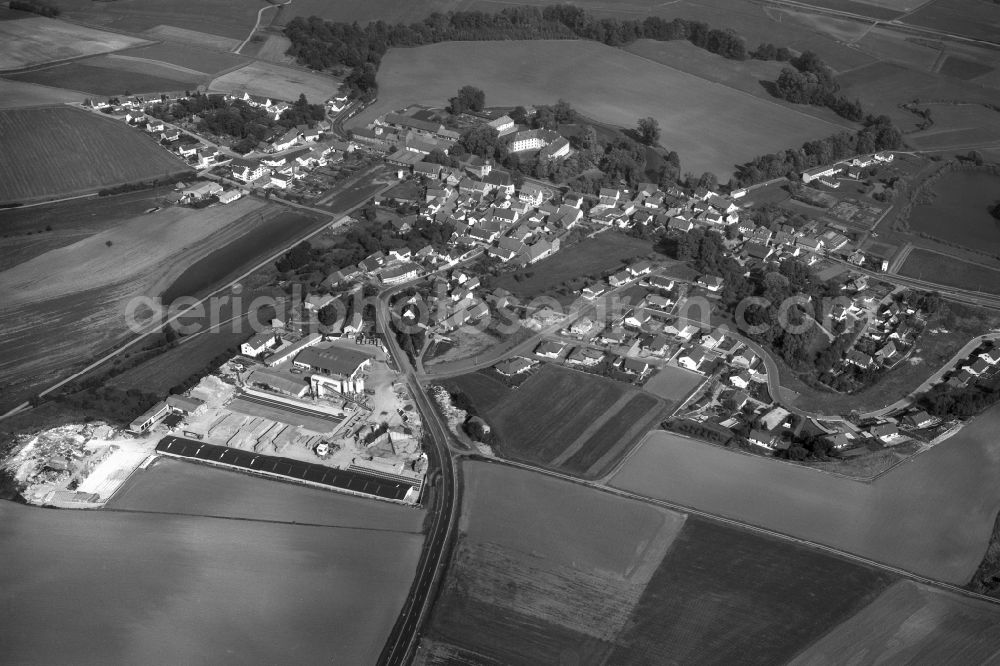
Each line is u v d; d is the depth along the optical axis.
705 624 176.38
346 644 170.00
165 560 186.00
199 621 172.62
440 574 186.00
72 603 174.88
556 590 183.00
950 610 181.50
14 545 187.62
